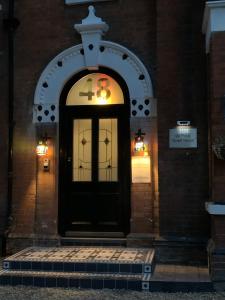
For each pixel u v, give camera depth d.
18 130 5.44
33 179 5.36
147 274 4.20
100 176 5.35
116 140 5.34
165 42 4.95
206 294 3.88
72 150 5.42
